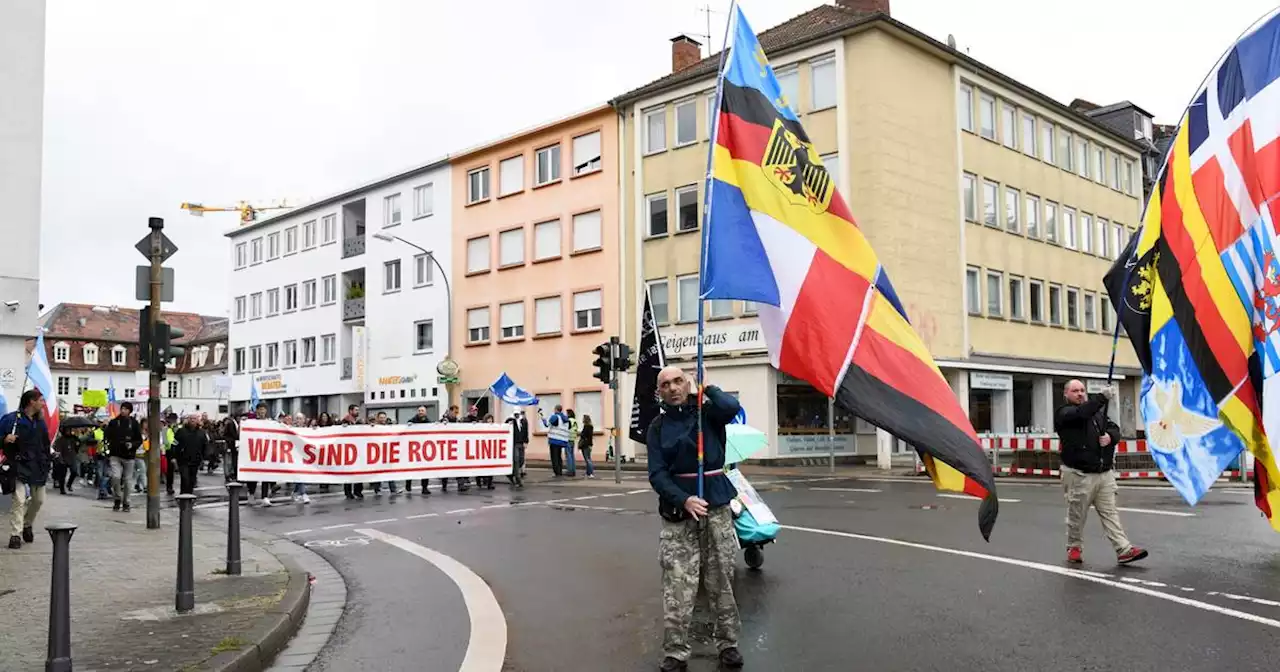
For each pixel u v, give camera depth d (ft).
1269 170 29.78
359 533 44.65
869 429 106.11
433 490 70.59
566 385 123.54
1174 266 31.94
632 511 50.78
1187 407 31.32
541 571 32.04
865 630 22.00
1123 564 29.73
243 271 187.32
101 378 289.53
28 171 60.70
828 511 47.96
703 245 21.06
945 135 105.09
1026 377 115.44
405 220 148.56
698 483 19.06
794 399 104.06
